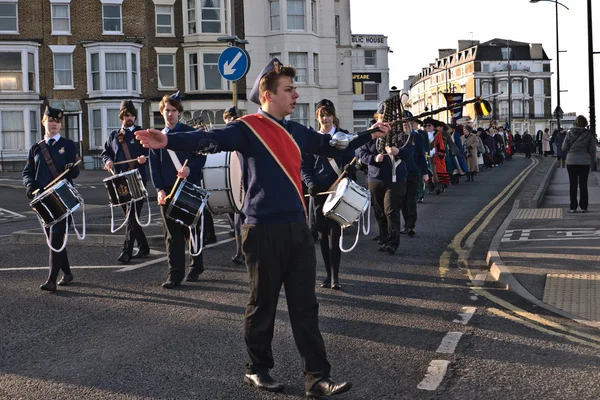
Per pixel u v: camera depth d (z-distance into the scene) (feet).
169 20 139.64
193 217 27.78
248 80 139.95
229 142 16.15
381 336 21.57
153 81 138.92
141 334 22.02
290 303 16.72
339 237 28.04
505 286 28.17
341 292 27.76
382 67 213.87
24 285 29.43
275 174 16.51
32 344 21.07
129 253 34.65
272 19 139.64
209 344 20.89
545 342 20.66
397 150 34.78
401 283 29.30
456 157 82.23
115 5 136.77
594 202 55.98
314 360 16.52
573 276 28.43
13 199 74.84
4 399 16.65
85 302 26.35
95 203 69.00
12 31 133.18
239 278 30.60
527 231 40.50
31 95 132.57
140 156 33.45
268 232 16.46
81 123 135.85
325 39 142.82
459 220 49.11
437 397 16.52
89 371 18.58
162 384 17.56
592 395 16.47
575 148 48.34
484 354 19.65
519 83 436.35
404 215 43.52
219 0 138.82
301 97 138.51
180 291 28.09
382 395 16.69
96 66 135.23
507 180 87.56
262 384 17.10
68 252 37.63
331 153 17.66
